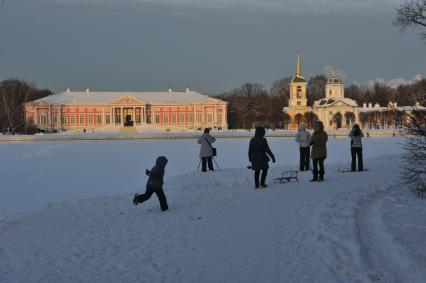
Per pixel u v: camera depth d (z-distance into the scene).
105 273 9.05
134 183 27.59
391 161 29.23
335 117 139.00
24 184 27.31
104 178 30.05
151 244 10.88
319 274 8.43
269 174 22.84
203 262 9.38
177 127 131.62
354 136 23.39
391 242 10.29
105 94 139.75
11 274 9.09
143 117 133.88
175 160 42.88
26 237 11.88
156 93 141.88
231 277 8.48
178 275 8.73
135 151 55.03
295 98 152.25
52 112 130.38
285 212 13.25
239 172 23.47
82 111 133.12
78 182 28.12
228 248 10.20
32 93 135.88
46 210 15.38
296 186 18.25
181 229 12.16
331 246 9.86
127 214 14.48
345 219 12.14
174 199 16.75
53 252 10.50
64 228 12.78
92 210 15.23
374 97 169.38
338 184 18.42
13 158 45.66
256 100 155.25
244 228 11.80
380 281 8.08
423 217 12.90
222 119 136.25
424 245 10.07
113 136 90.44
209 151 24.75
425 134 17.36
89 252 10.44
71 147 62.91
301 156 24.36
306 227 11.47
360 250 9.59
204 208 14.85
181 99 138.88
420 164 18.19
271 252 9.76
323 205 13.73
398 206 14.57
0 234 12.21
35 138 84.25
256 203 14.99
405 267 8.72
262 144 18.23
